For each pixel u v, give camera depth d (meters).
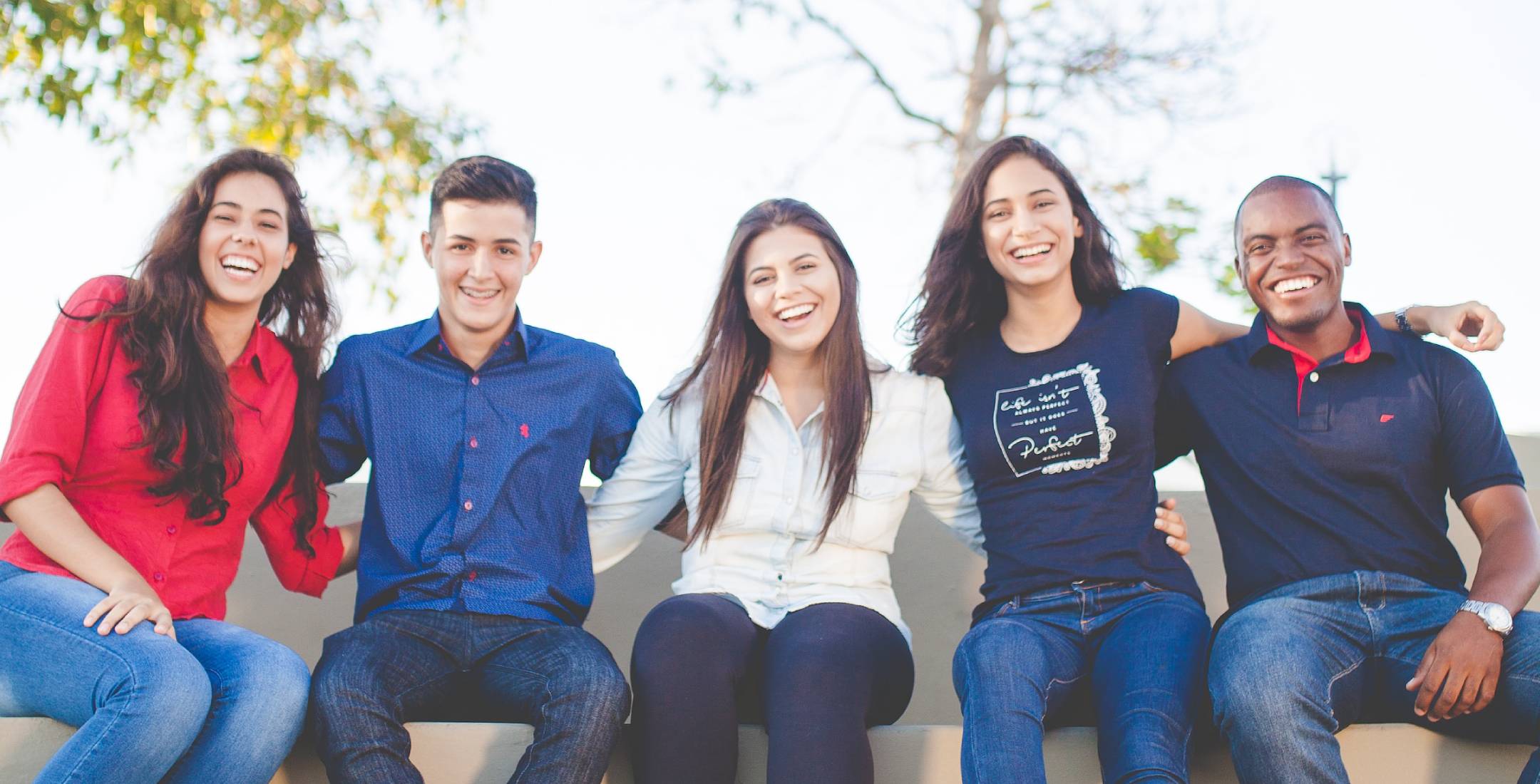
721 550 2.58
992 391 2.62
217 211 2.39
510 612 2.43
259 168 2.47
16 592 2.16
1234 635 2.23
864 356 2.63
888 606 2.54
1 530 3.11
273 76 7.20
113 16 6.14
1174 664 2.19
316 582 2.63
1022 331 2.70
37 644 2.10
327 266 2.61
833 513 2.52
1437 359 2.48
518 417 2.56
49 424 2.23
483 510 2.48
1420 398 2.44
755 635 2.39
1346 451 2.43
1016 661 2.21
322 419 2.58
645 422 2.70
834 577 2.54
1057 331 2.67
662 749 2.13
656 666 2.19
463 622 2.39
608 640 3.20
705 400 2.62
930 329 2.74
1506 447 2.41
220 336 2.44
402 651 2.30
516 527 2.51
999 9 8.30
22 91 6.14
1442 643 2.17
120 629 2.07
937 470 2.66
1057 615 2.40
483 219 2.54
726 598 2.45
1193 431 2.61
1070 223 2.66
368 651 2.26
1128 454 2.50
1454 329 2.44
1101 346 2.60
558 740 2.13
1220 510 2.55
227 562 2.42
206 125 6.96
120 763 1.96
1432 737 2.27
